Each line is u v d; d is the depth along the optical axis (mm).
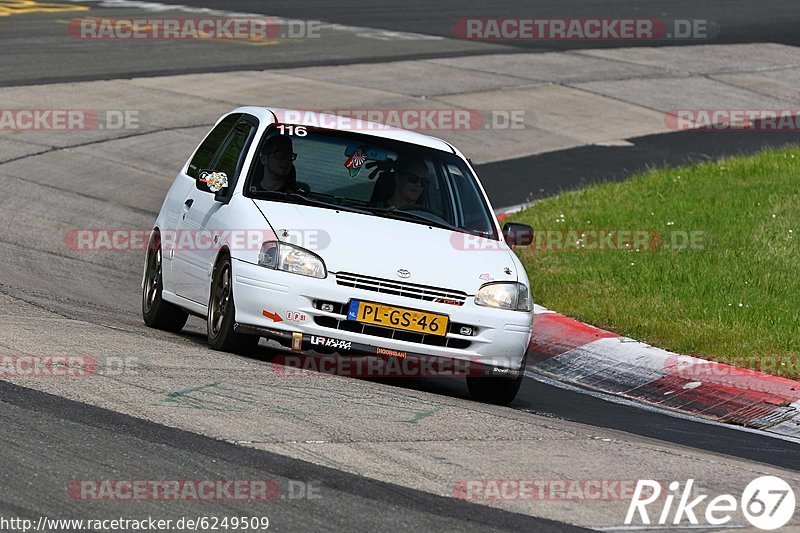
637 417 31672
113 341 31125
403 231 31672
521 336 30781
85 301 40531
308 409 25906
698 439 29344
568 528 20188
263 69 93500
